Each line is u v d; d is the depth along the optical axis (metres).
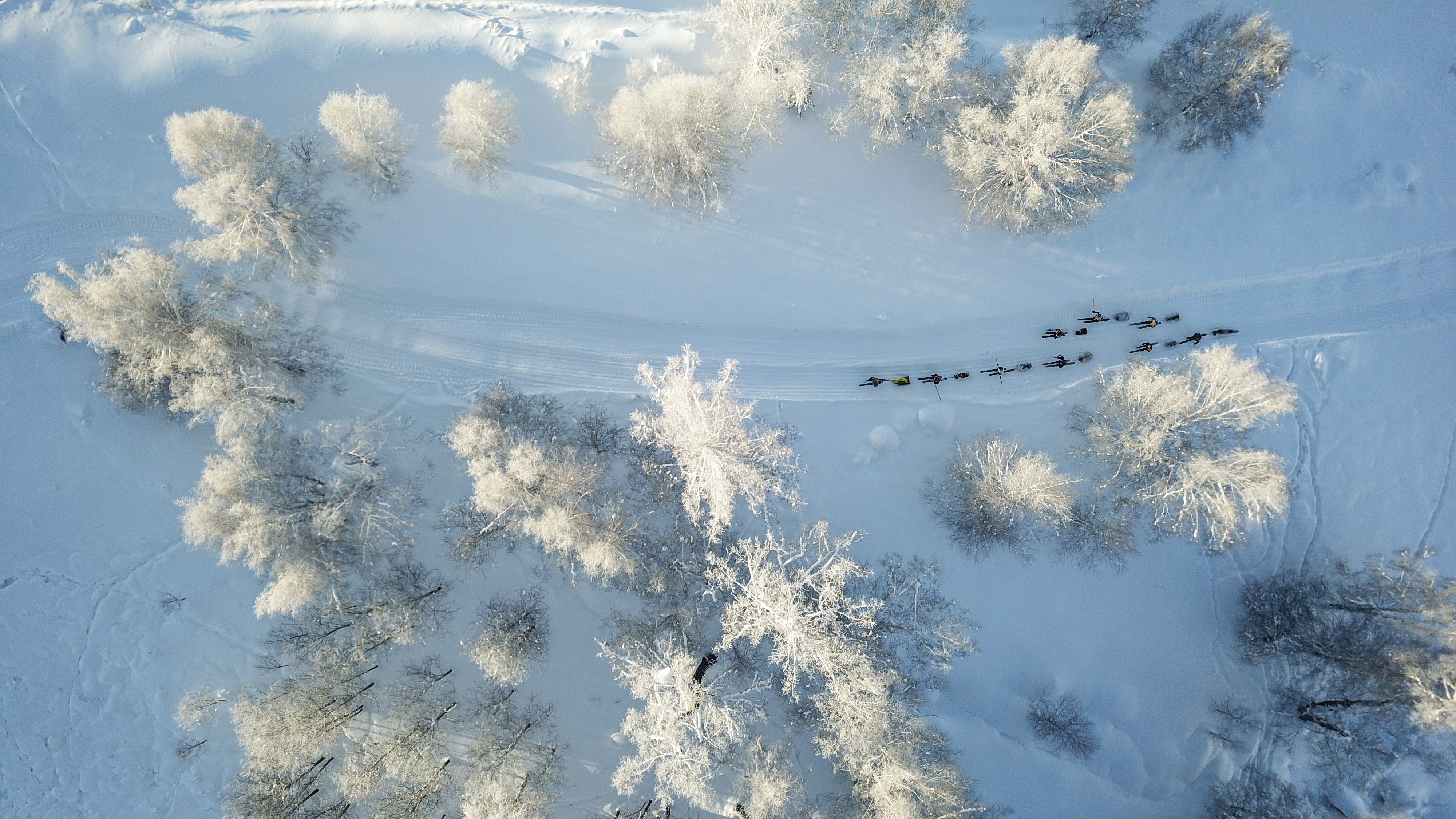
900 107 27.56
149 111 27.70
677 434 24.16
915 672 27.70
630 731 24.89
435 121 28.28
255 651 27.81
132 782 27.59
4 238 27.55
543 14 28.84
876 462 29.22
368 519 25.75
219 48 27.69
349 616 26.20
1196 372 28.30
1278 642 27.97
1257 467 25.58
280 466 25.97
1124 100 26.62
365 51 27.95
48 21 27.39
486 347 28.97
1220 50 27.97
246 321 26.48
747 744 27.02
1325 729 28.20
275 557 25.78
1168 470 27.38
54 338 27.47
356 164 26.84
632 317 29.20
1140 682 29.03
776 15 25.89
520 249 28.66
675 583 27.38
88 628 27.59
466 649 27.83
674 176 27.55
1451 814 28.45
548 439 27.70
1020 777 27.89
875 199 29.34
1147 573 29.17
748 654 27.88
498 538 27.28
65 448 27.58
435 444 28.47
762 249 29.14
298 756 25.30
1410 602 26.55
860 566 26.72
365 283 28.41
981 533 28.34
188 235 28.19
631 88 27.75
